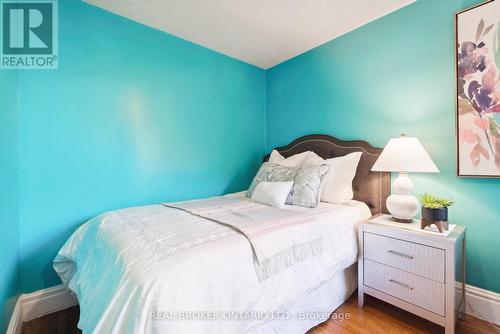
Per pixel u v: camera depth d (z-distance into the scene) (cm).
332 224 158
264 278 110
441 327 147
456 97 166
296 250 130
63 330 151
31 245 165
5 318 125
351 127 231
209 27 220
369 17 208
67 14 176
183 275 85
